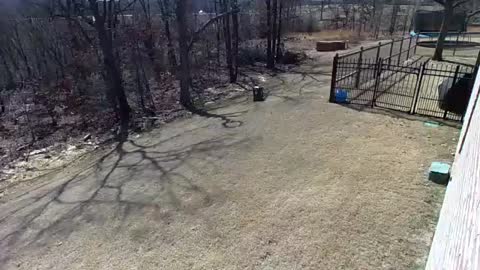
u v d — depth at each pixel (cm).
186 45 1144
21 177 729
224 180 624
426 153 669
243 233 471
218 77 1631
